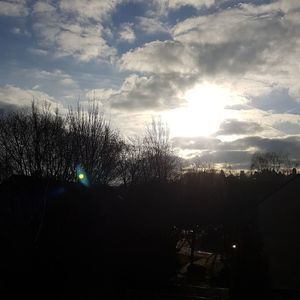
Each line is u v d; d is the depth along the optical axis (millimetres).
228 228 43125
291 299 23547
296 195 25484
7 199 28703
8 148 32094
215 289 32281
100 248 31641
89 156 34094
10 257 26969
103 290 28281
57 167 32062
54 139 32531
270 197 26344
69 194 30734
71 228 29891
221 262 48719
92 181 33781
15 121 33000
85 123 34906
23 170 31703
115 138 39688
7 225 28125
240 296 25703
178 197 40781
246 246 26422
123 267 32906
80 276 29078
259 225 26438
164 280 36625
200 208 41406
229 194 42062
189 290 31516
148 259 35688
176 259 41062
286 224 25328
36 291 25688
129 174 43719
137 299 27812
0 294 24344
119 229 33719
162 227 37656
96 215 32031
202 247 59094
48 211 29125
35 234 27391
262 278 25141
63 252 28469
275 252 25172
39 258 27016
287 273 24203
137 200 36781
